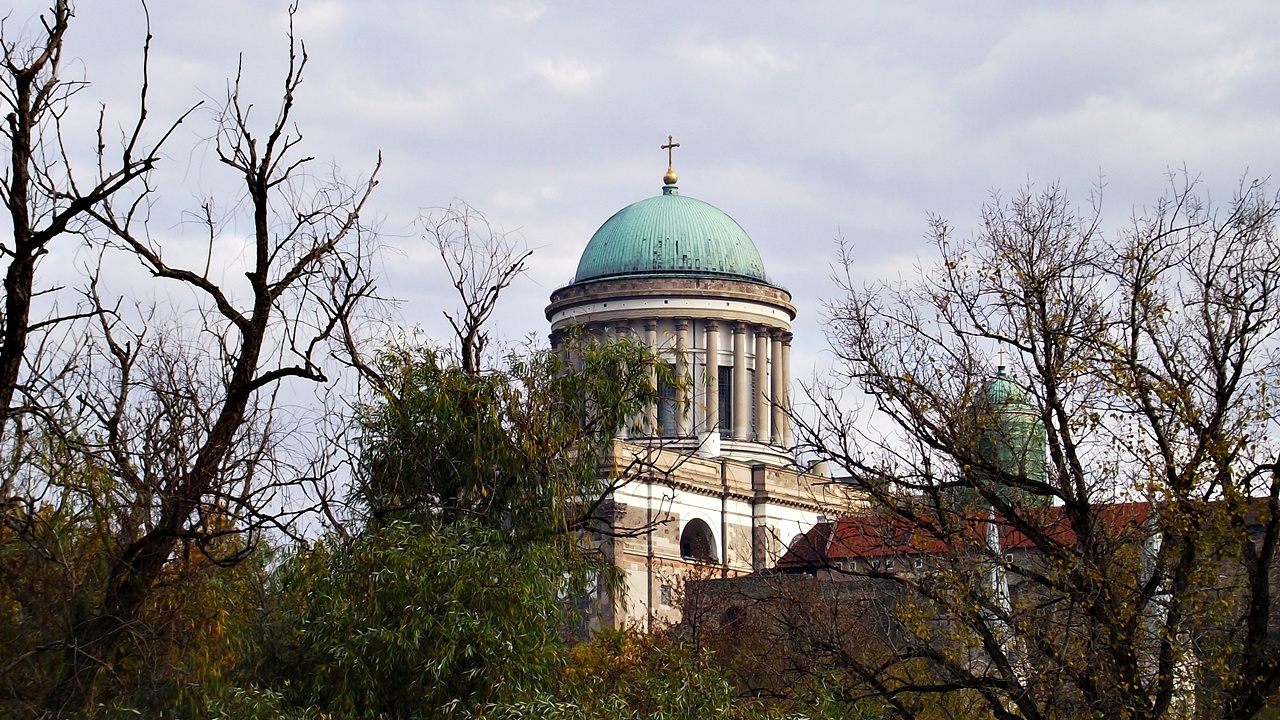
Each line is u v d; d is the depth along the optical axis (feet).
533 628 177.47
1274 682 175.63
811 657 204.54
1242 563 184.44
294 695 169.27
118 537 148.77
